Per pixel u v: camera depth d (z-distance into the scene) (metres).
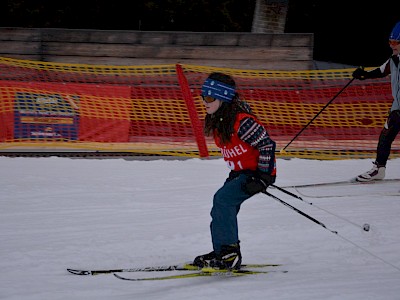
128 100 15.07
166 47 16.58
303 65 16.95
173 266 7.36
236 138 6.86
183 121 15.20
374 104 15.55
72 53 16.45
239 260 7.16
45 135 14.66
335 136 15.56
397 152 15.12
